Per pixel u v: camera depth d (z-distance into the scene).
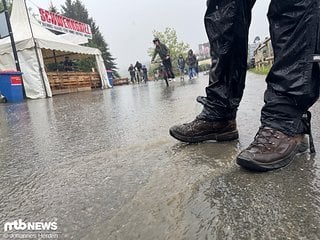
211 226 1.00
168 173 1.50
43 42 10.91
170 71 12.88
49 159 2.02
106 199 1.29
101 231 1.05
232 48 1.76
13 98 9.34
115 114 3.94
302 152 1.55
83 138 2.58
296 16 1.38
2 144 2.69
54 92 12.84
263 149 1.41
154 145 2.05
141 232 1.01
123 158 1.84
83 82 15.55
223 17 1.72
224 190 1.24
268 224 0.97
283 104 1.45
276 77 1.47
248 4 1.72
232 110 1.88
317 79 1.43
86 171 1.68
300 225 0.95
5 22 10.13
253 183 1.27
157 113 3.60
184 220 1.05
